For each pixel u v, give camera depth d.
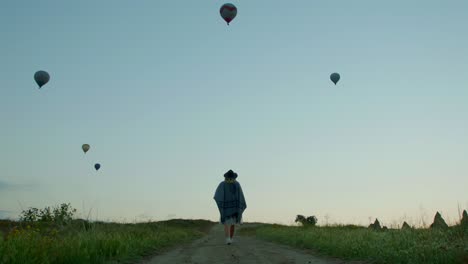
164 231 21.08
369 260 10.97
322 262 10.76
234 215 17.03
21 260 8.23
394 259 10.17
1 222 12.88
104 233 13.14
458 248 9.52
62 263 9.29
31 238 10.05
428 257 9.51
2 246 8.66
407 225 13.99
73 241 10.70
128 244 12.58
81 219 14.16
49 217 13.55
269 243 18.27
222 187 17.20
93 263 10.00
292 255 12.29
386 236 12.76
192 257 11.49
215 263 10.20
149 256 12.48
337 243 13.32
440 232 11.73
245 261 10.57
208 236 28.53
